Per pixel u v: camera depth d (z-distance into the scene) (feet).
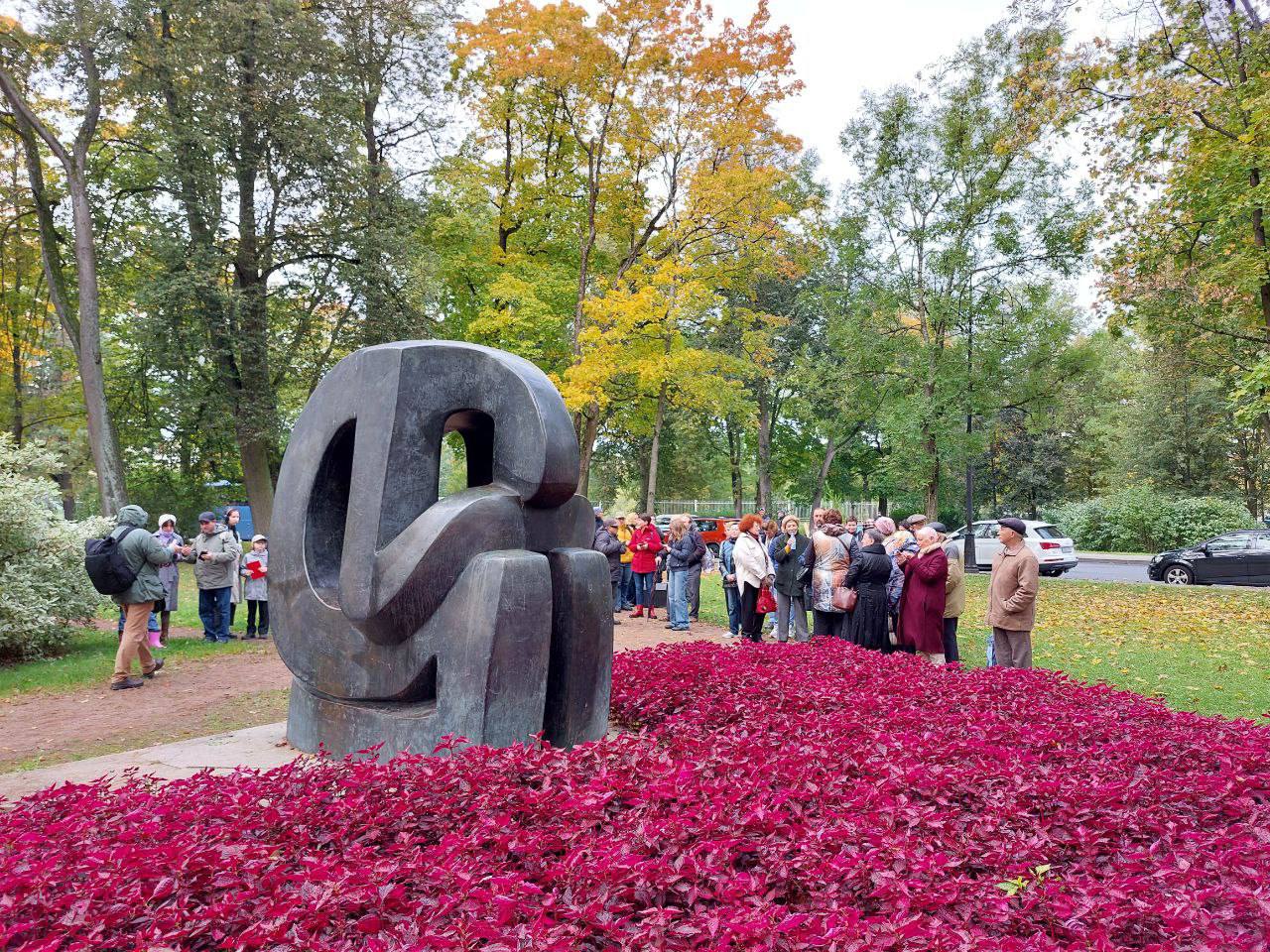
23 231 70.79
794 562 31.45
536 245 78.33
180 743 18.38
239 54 60.03
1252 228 48.08
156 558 27.43
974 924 8.59
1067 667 31.12
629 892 8.49
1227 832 10.78
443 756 14.32
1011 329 70.38
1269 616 43.75
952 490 102.68
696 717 17.12
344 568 16.03
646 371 63.46
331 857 9.59
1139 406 108.78
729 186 61.52
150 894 8.37
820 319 111.55
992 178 68.69
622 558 46.62
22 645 32.37
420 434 16.19
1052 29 54.13
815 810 10.94
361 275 64.69
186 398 62.44
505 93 70.64
